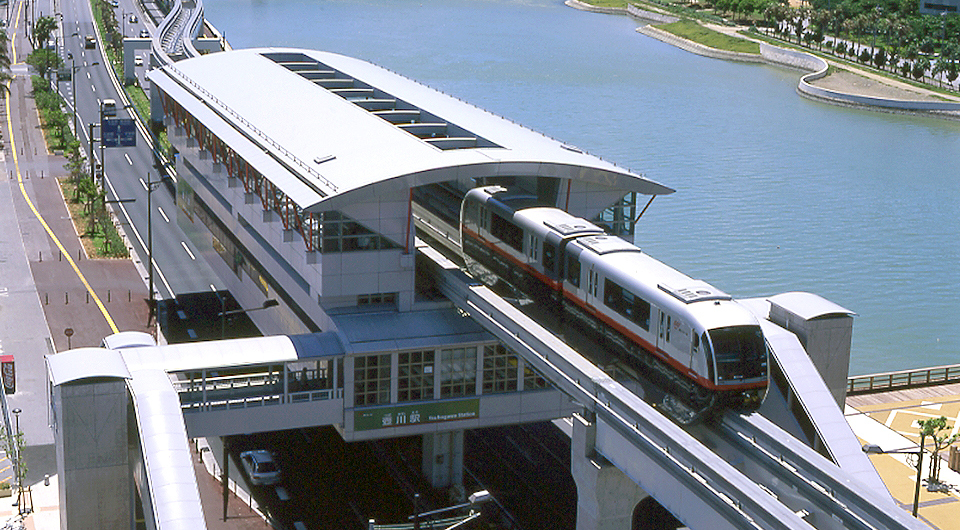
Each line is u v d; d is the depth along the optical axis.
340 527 72.25
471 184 88.88
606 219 81.00
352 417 71.12
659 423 53.78
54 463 79.44
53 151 179.38
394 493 77.12
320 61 124.38
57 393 60.94
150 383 63.91
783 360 66.44
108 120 151.38
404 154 77.12
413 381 71.81
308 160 80.75
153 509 55.50
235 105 102.56
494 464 82.25
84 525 63.44
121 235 138.25
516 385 74.31
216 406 68.06
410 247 74.50
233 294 101.25
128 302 115.44
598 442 59.97
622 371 66.94
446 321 74.44
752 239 153.50
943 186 186.00
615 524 61.41
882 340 123.50
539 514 74.50
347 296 74.75
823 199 175.25
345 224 72.50
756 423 56.88
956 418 88.62
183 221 120.75
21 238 135.88
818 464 51.59
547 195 80.69
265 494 76.81
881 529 47.34
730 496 48.41
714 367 57.88
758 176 189.00
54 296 116.56
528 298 77.88
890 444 83.56
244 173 90.38
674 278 64.25
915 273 142.50
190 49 189.62
